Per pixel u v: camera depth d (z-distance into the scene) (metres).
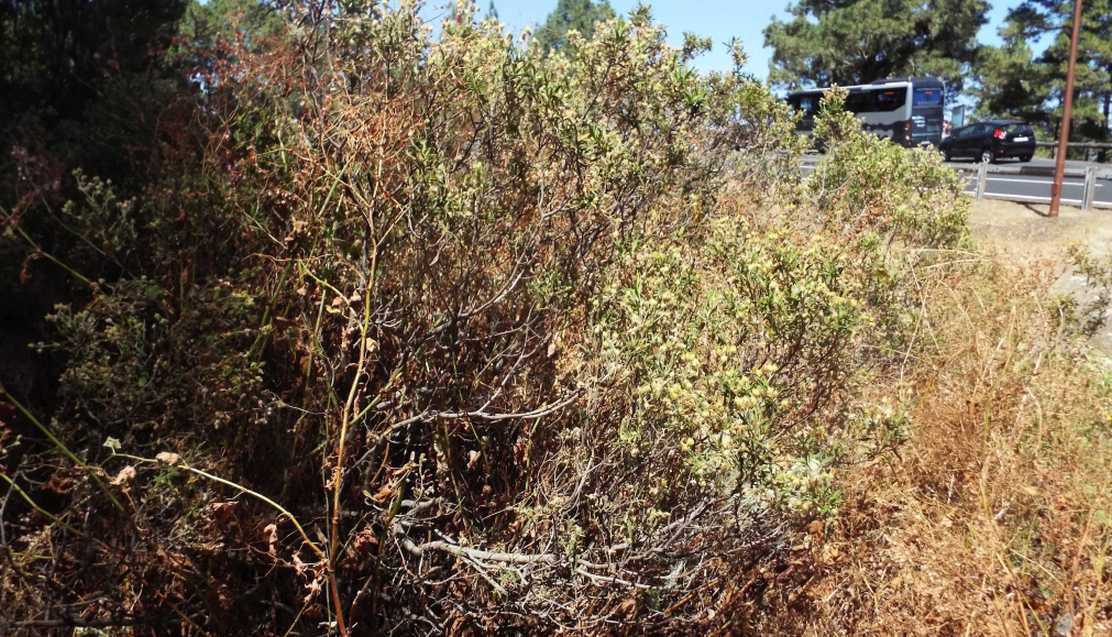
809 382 2.96
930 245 5.99
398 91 3.37
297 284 3.10
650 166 3.78
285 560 2.99
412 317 3.25
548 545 2.93
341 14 3.39
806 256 3.03
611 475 3.01
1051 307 5.11
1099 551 3.03
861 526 3.44
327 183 3.18
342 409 2.98
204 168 3.18
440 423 3.17
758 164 5.53
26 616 2.49
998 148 28.86
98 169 3.97
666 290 3.12
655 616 2.94
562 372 3.22
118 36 4.65
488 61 3.43
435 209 3.06
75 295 3.31
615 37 3.62
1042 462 3.54
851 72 48.72
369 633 3.07
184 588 2.80
